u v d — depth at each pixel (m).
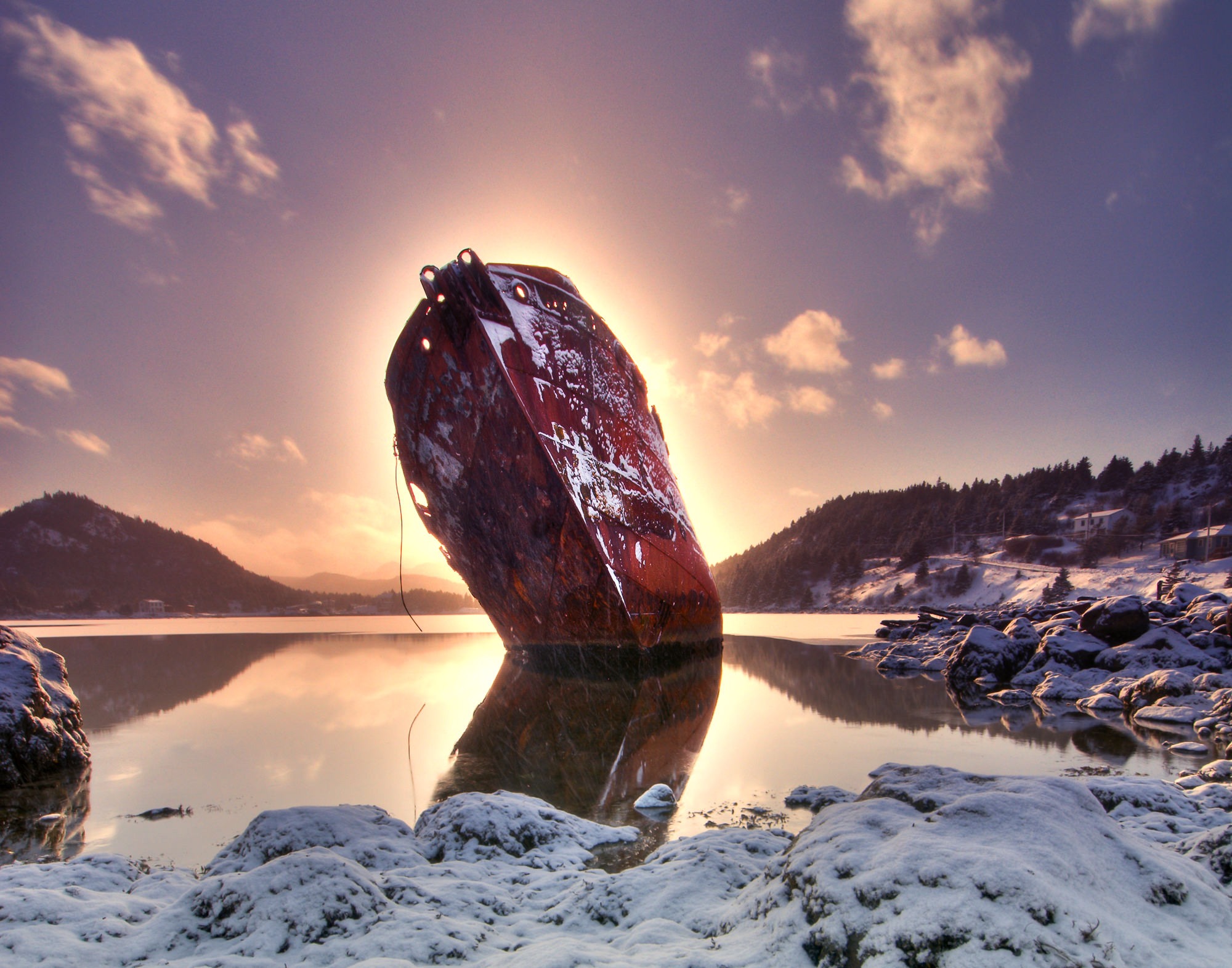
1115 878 3.07
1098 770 8.26
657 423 21.61
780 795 7.26
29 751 8.42
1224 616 17.50
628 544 16.78
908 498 177.12
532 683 16.78
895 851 3.06
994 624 28.92
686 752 9.39
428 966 3.23
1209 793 6.12
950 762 8.70
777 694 15.05
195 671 20.95
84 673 20.53
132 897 4.30
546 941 3.46
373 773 8.58
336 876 3.88
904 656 22.11
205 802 7.41
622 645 17.05
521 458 15.26
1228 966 2.56
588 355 16.94
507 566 17.69
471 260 14.25
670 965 2.96
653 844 5.66
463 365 15.20
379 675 19.38
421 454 17.36
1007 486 152.38
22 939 3.46
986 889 2.71
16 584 160.88
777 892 3.37
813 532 185.38
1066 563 99.38
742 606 137.50
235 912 3.67
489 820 5.45
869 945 2.69
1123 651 16.03
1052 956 2.44
